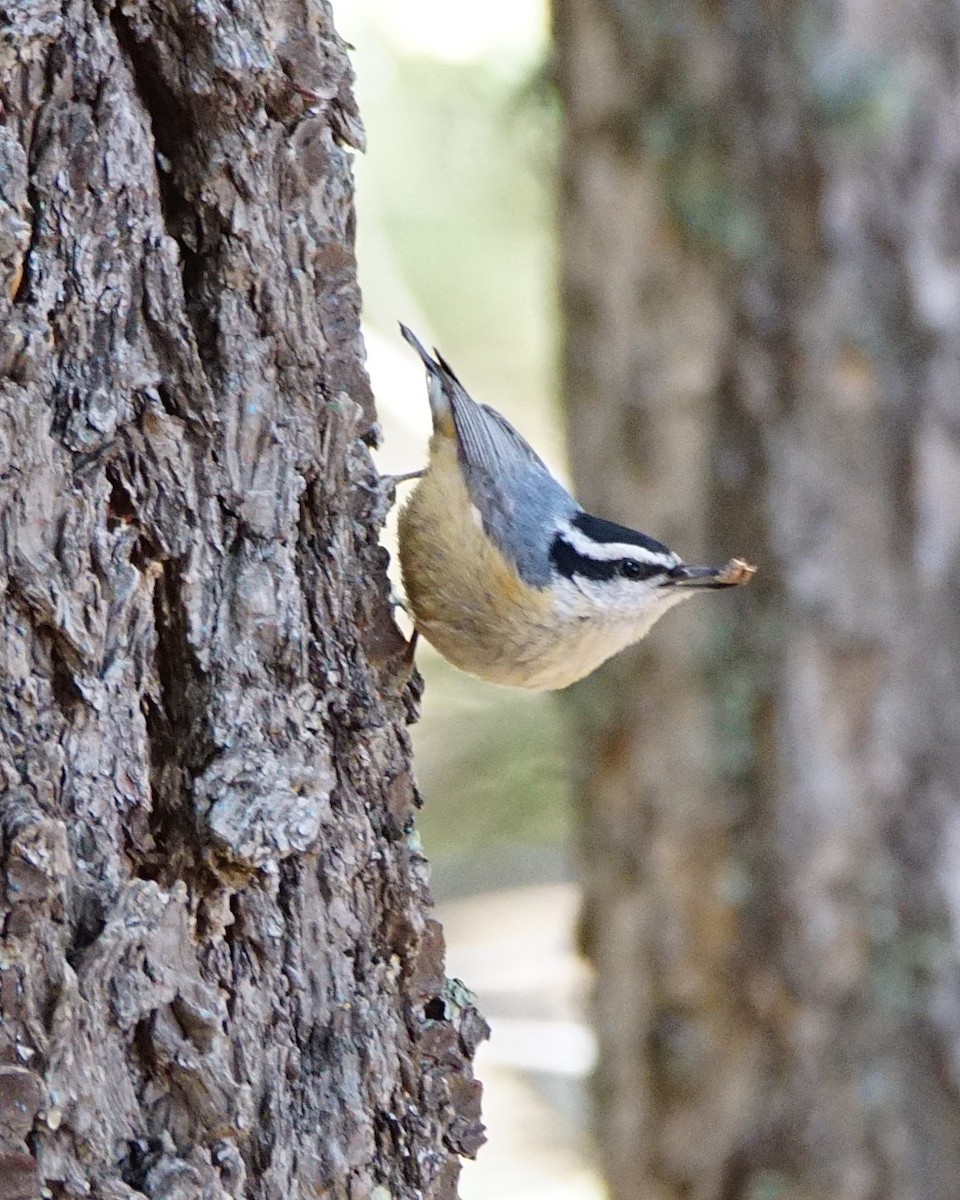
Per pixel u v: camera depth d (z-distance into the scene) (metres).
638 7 11.46
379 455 15.70
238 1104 5.27
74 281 5.36
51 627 5.17
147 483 5.52
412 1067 6.30
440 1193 6.33
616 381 11.80
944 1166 11.29
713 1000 11.66
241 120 5.85
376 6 14.59
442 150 15.04
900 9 11.10
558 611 9.04
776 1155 11.49
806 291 11.28
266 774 5.52
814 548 11.34
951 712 11.32
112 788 5.32
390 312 15.50
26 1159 4.82
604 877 12.05
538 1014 16.92
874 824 11.37
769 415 11.41
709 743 11.55
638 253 11.65
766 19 11.19
